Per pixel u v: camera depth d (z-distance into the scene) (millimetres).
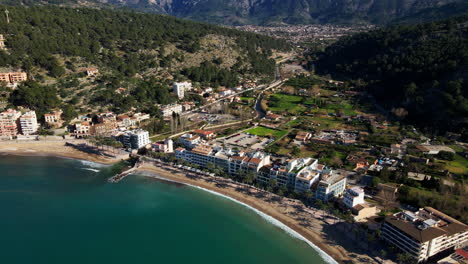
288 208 170875
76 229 159875
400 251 133125
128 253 144000
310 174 180000
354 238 145750
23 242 150250
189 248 146500
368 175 199250
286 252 141875
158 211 174125
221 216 168875
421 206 163500
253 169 194125
